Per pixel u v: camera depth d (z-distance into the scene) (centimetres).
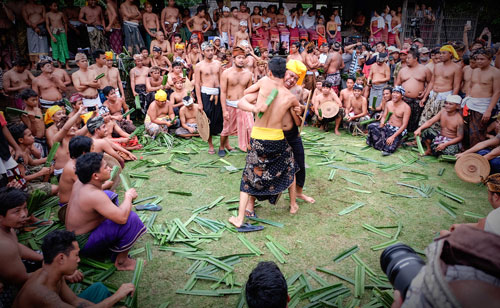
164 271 305
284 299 165
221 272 304
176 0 1622
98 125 446
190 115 695
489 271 97
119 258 305
